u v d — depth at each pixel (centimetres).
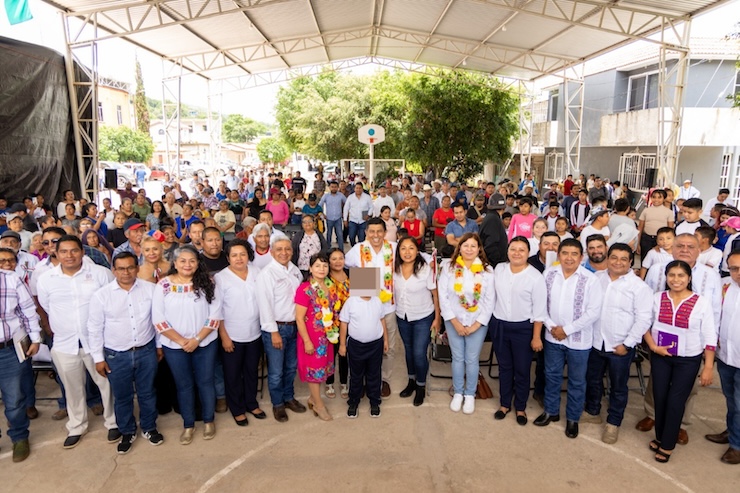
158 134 5616
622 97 1786
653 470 351
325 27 1516
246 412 432
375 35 1623
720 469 352
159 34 1340
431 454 372
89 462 363
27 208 802
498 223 587
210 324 376
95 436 397
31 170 915
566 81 1711
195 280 366
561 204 1069
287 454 372
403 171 2048
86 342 370
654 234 705
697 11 1005
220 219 859
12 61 872
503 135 1911
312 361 407
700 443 386
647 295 361
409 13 1379
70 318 364
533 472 349
